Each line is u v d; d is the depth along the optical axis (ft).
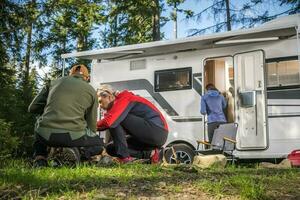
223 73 34.17
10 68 42.73
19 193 11.94
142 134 22.43
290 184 14.28
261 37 32.12
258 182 14.24
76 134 19.10
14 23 43.14
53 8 49.55
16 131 43.60
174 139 35.19
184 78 35.45
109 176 15.28
